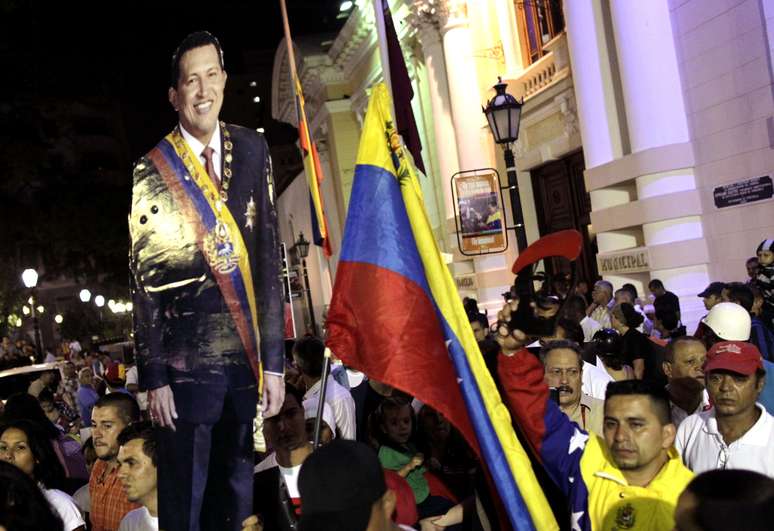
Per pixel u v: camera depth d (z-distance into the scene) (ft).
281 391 11.66
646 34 41.68
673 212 41.19
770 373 16.62
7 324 112.88
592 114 46.24
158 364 11.46
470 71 65.67
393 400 16.61
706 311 40.32
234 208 11.71
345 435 20.17
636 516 11.57
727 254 39.88
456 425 12.07
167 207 11.64
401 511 12.86
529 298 13.14
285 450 13.83
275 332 11.72
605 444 12.56
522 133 62.39
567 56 54.29
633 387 11.81
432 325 12.43
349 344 12.45
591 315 37.63
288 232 139.13
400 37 79.05
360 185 12.94
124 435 14.29
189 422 11.38
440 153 70.64
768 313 26.78
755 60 37.17
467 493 16.44
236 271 11.61
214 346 11.48
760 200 37.70
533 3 59.62
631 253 43.60
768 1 36.42
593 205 46.83
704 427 14.11
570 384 16.21
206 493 11.41
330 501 8.05
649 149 41.68
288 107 123.24
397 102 18.58
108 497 17.38
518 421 12.91
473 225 44.88
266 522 13.73
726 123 39.17
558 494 13.34
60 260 121.49
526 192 63.36
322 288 117.08
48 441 17.48
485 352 14.85
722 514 7.23
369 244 12.67
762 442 13.34
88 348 82.07
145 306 11.57
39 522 10.89
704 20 39.78
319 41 105.29
